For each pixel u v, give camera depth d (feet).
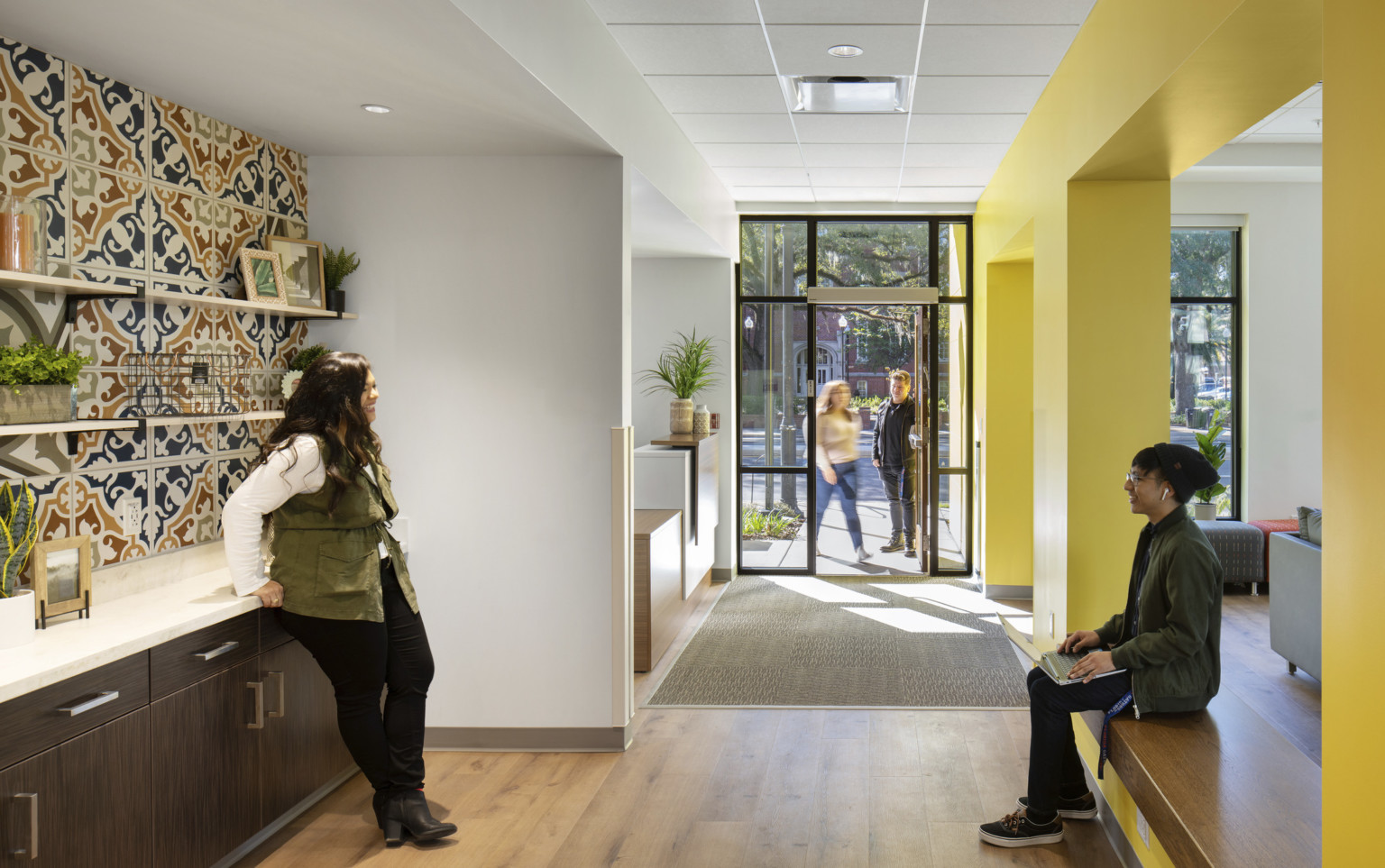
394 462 13.07
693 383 22.12
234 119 11.05
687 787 11.74
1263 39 7.58
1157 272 12.32
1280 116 18.52
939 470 25.03
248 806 9.51
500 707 13.09
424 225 12.93
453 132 11.69
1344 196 5.14
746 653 17.89
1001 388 22.67
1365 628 5.00
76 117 9.08
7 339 8.39
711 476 23.27
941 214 24.77
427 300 12.96
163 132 10.21
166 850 8.32
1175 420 25.05
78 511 9.20
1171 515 9.62
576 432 12.90
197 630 8.71
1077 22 11.84
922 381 24.99
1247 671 16.76
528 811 11.05
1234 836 7.02
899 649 18.08
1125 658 9.41
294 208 12.64
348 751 11.42
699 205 18.92
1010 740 13.29
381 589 10.31
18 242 7.91
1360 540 5.04
